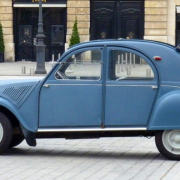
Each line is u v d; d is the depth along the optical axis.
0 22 37.72
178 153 8.99
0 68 32.44
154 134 9.16
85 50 8.98
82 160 9.05
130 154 9.62
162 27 37.66
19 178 7.66
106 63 8.91
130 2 37.75
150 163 8.80
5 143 9.20
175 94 8.77
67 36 37.91
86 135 9.17
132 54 8.90
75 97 8.98
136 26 37.91
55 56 38.56
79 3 37.62
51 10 38.16
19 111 9.10
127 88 8.86
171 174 7.92
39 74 28.56
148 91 8.84
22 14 38.25
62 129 9.02
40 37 28.66
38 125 9.09
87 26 37.72
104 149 10.13
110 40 9.02
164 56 8.87
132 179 7.61
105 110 8.91
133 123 8.90
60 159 9.13
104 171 8.16
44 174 7.92
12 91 9.13
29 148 10.20
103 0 37.75
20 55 38.69
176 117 8.75
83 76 8.98
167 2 37.53
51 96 9.04
